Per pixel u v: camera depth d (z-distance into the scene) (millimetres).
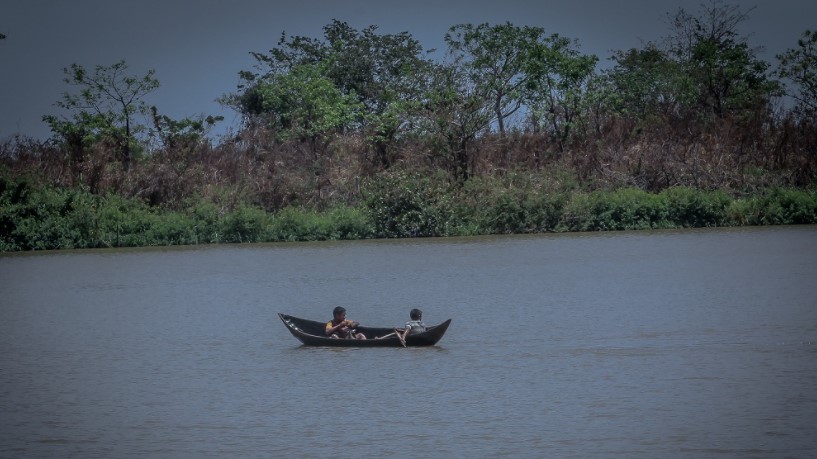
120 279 182500
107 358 109938
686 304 135625
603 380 92125
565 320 125312
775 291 145750
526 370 97188
